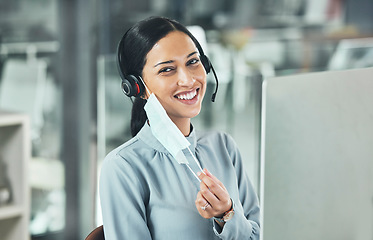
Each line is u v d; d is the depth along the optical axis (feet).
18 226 10.46
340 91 4.05
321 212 4.09
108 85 12.79
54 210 13.16
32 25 12.28
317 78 3.96
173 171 4.94
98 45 12.73
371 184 4.25
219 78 12.26
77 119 13.00
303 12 14.26
